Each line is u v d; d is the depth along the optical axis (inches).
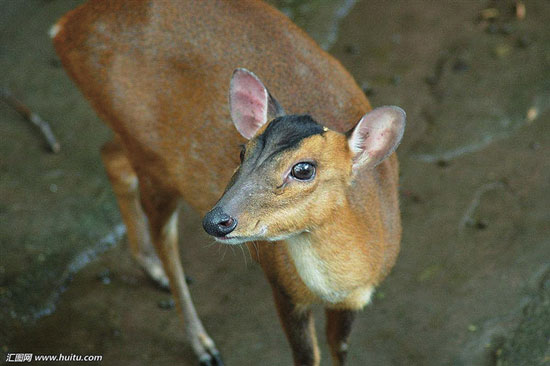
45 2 461.7
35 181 362.9
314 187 203.8
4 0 455.8
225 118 249.0
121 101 269.1
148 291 324.8
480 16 428.8
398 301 302.4
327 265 222.2
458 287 303.1
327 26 432.5
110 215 347.9
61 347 302.7
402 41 419.5
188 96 255.6
